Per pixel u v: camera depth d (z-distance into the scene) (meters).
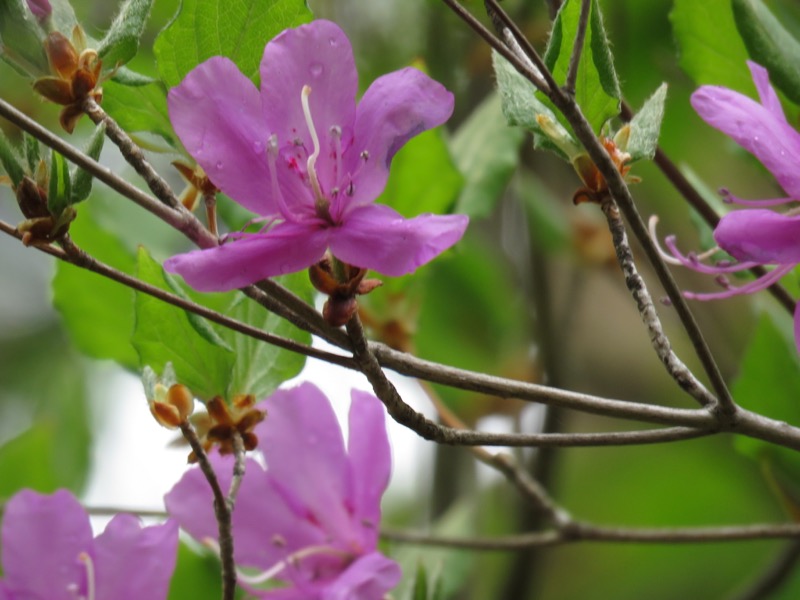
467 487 0.81
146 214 0.72
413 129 0.56
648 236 0.56
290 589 0.63
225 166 0.56
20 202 0.56
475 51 0.79
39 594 0.59
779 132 0.58
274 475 0.64
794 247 0.56
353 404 0.64
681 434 0.56
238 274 0.55
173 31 0.59
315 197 0.56
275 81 0.56
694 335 0.56
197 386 0.61
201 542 0.62
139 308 0.61
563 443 0.56
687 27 0.66
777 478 0.70
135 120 0.60
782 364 0.70
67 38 0.57
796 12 0.71
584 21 0.56
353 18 0.78
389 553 0.74
